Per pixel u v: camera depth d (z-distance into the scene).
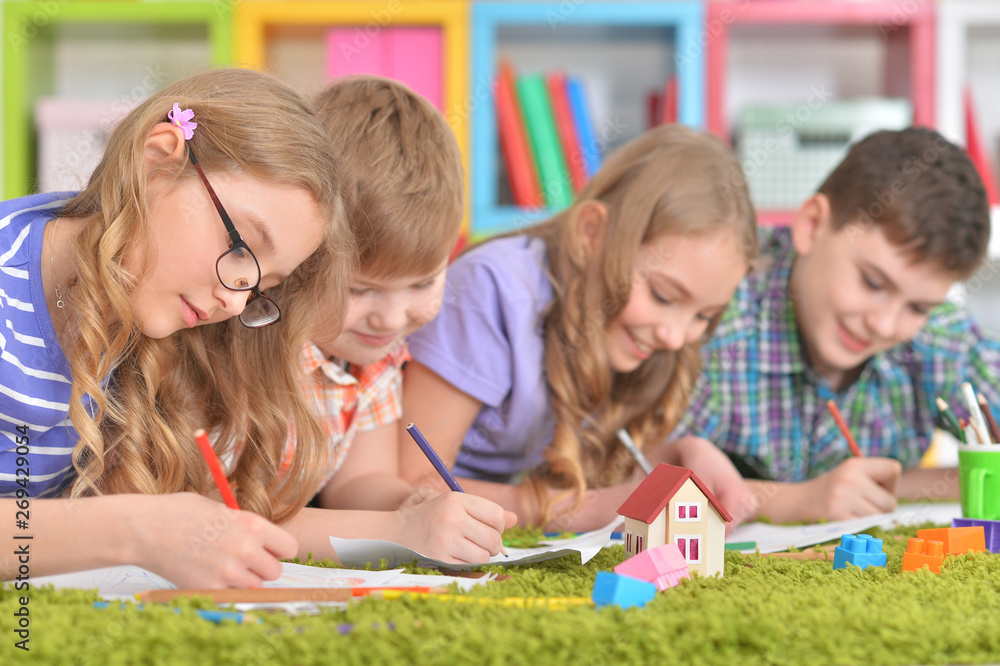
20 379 0.75
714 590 0.59
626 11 2.01
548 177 1.99
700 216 1.10
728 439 1.45
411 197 0.91
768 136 2.01
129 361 0.83
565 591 0.60
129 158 0.71
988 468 0.94
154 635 0.45
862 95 2.25
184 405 0.88
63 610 0.51
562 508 1.06
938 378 1.45
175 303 0.73
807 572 0.68
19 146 1.96
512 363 1.14
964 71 2.15
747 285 1.42
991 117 2.22
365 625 0.48
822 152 2.00
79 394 0.74
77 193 0.81
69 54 2.18
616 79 2.22
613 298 1.14
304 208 0.74
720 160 1.17
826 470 1.47
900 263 1.22
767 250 1.46
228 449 0.91
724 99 2.03
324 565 0.74
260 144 0.72
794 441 1.45
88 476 0.77
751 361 1.42
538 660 0.45
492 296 1.15
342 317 0.90
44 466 0.81
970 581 0.64
